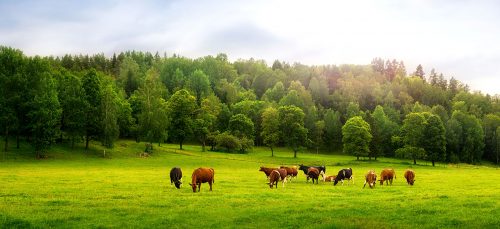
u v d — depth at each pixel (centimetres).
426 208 2253
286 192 3309
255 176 5281
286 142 11025
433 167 9188
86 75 9300
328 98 19925
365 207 2339
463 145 14038
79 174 5053
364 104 19412
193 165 7688
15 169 5691
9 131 7900
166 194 3053
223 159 8994
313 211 2228
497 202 2500
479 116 17438
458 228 1841
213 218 2062
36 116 7425
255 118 14862
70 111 8550
